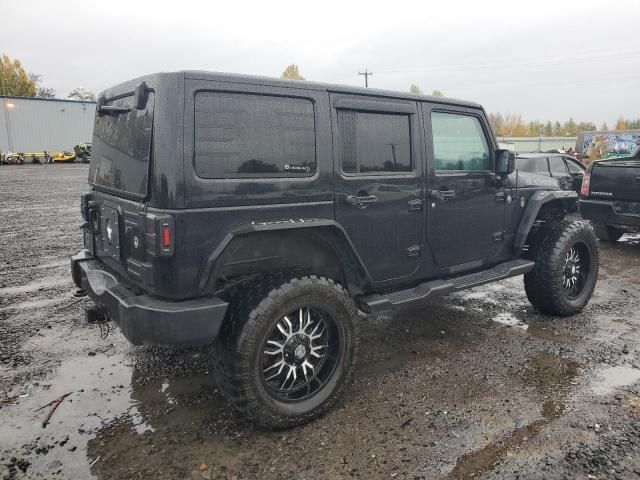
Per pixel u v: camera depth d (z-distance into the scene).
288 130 3.04
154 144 2.66
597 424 2.95
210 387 3.49
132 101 3.04
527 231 4.54
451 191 3.95
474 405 3.20
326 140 3.20
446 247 4.01
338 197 3.27
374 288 3.63
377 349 4.12
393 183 3.57
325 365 3.19
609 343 4.18
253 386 2.79
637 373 3.62
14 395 3.37
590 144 25.27
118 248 3.17
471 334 4.43
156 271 2.70
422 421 3.03
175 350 4.11
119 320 2.81
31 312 5.00
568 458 2.63
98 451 2.77
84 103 41.34
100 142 3.57
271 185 2.95
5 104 37.78
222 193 2.76
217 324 2.73
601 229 8.45
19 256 7.51
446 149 3.99
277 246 3.10
